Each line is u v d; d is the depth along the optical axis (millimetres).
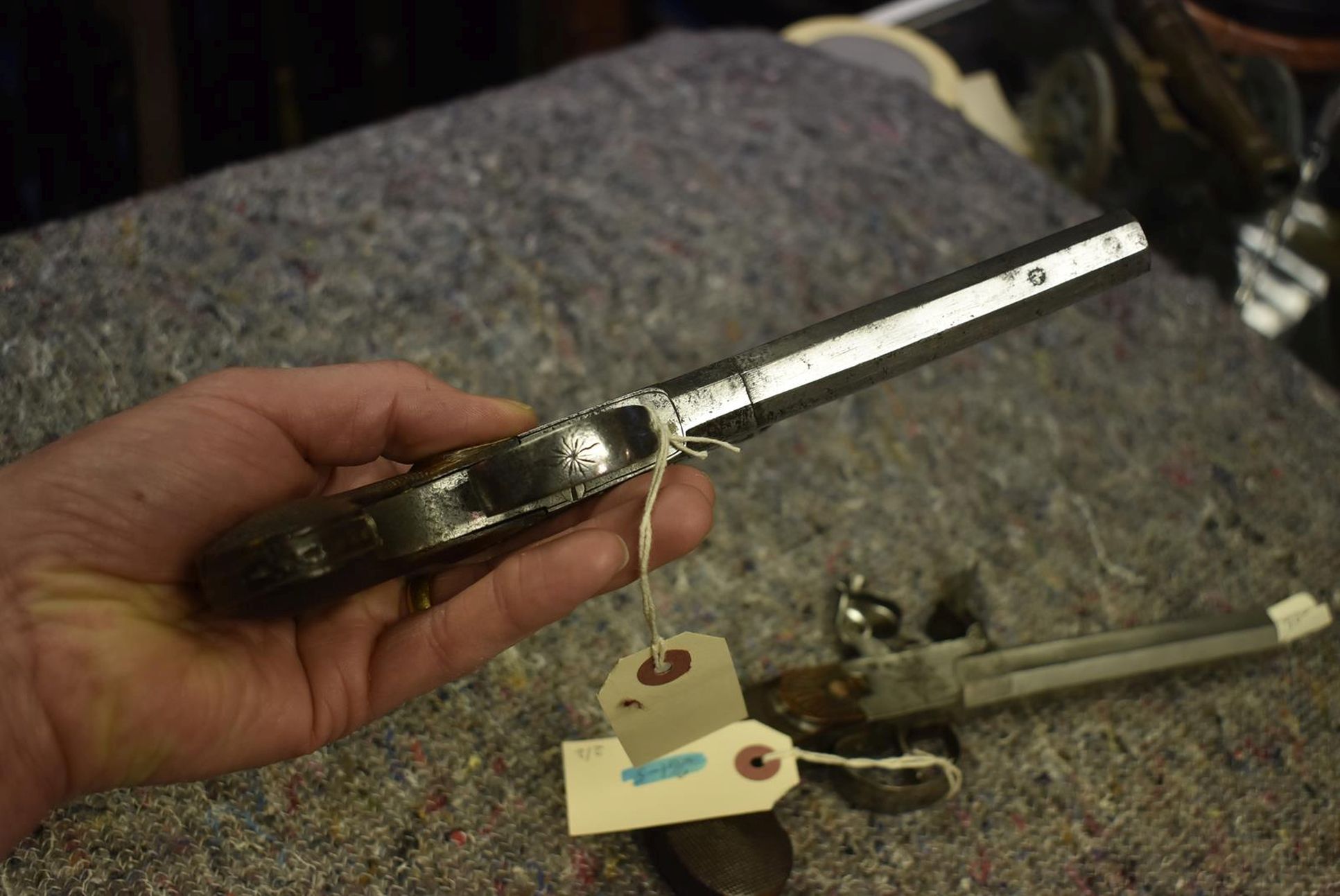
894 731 533
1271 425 688
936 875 510
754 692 533
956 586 583
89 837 474
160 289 673
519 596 420
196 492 448
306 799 503
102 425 448
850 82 861
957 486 656
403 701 467
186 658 430
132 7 859
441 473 401
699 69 863
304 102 1040
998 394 695
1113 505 652
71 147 894
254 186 739
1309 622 565
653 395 422
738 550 621
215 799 495
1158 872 519
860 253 754
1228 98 756
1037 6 944
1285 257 807
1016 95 1006
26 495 426
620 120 819
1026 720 566
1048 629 599
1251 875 521
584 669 565
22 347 625
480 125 803
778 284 736
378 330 683
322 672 458
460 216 747
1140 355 716
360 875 485
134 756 420
